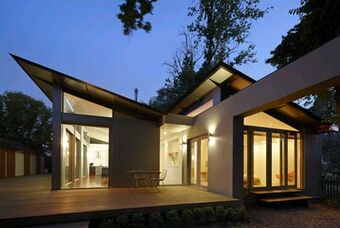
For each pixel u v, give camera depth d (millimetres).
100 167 16938
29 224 5332
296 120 10141
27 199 7273
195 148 11141
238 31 17672
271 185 9328
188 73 19484
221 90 10812
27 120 26344
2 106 25781
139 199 7340
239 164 8117
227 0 17141
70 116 9734
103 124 10219
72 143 12102
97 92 9633
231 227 6469
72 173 12031
